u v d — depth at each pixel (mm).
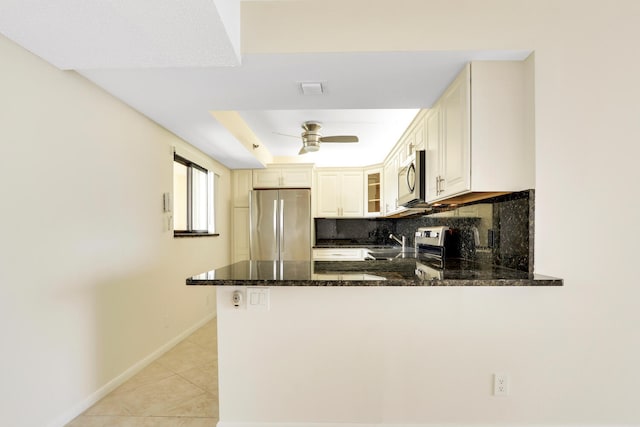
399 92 1991
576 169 1535
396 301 1575
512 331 1555
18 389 1483
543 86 1543
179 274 3059
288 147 4398
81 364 1846
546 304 1548
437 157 2105
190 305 3293
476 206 2139
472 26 1543
